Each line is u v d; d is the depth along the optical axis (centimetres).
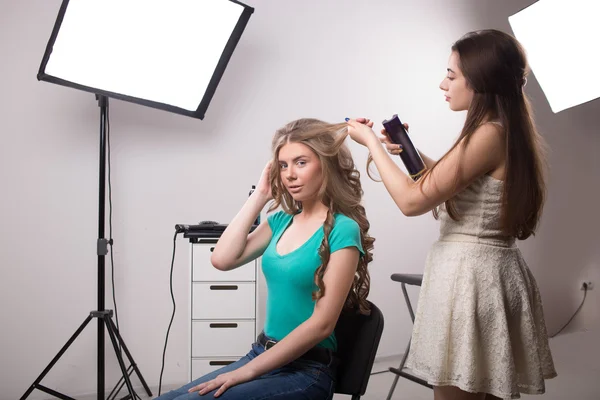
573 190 391
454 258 121
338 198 112
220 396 93
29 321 235
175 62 220
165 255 262
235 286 211
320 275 102
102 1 187
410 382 276
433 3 334
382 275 316
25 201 234
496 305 116
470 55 120
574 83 210
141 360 257
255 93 281
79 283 244
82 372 244
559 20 203
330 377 104
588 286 397
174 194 263
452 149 118
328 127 113
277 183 121
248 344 210
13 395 232
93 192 247
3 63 230
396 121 133
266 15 284
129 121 254
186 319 265
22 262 234
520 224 119
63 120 241
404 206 120
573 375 292
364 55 311
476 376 114
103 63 202
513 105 119
